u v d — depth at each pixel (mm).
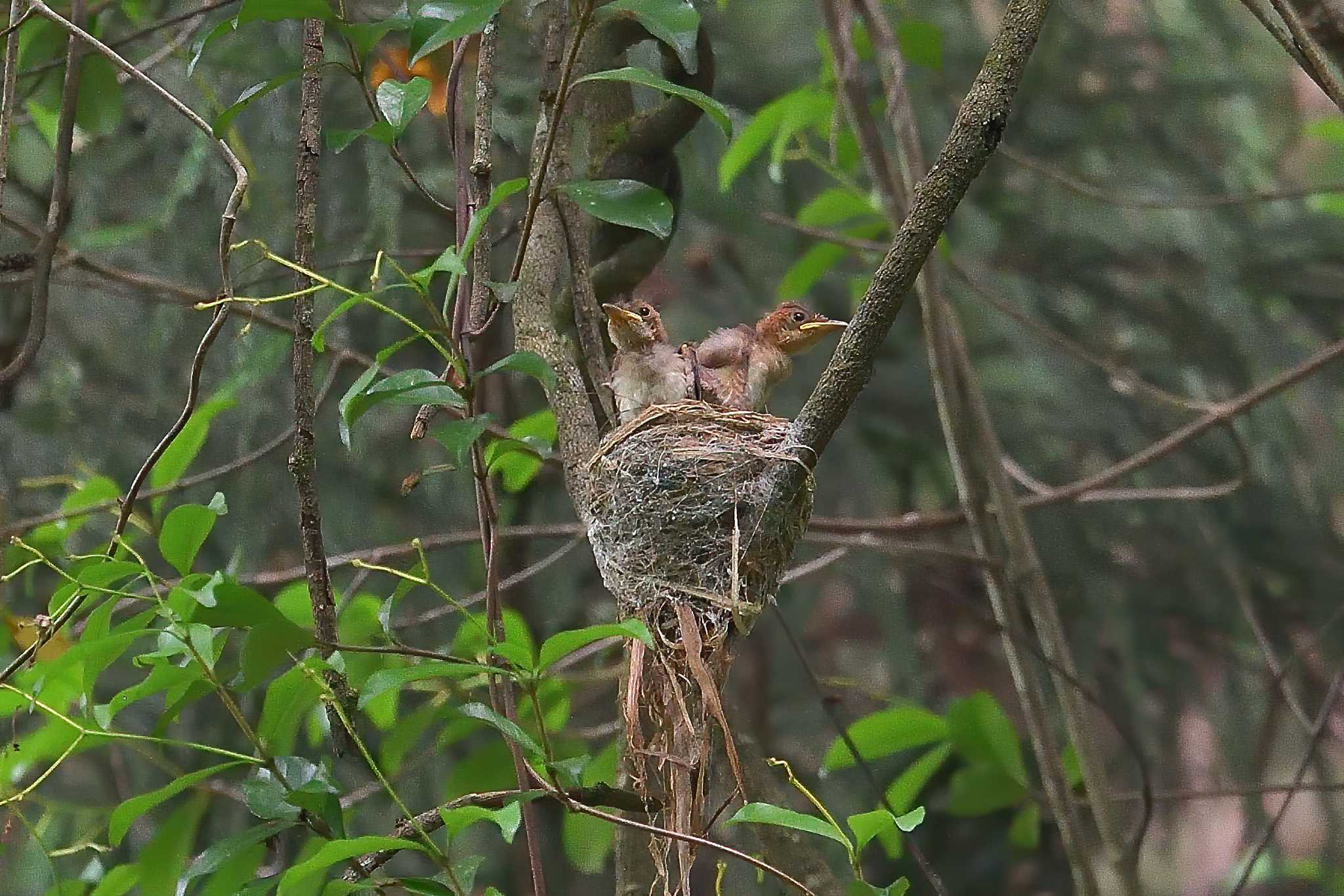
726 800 5113
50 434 9109
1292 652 10922
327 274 8664
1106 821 6789
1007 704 11398
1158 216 10812
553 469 9727
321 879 5230
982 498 7258
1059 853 10992
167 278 8922
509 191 4789
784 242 10305
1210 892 13211
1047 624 7117
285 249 8742
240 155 8359
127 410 9359
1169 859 13070
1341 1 6414
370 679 4453
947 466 10656
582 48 6992
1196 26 11352
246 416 9078
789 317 7996
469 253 4926
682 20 4754
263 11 4812
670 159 7223
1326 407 11695
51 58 7594
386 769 6781
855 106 7578
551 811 10266
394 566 9133
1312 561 10914
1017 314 8367
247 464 7172
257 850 5406
